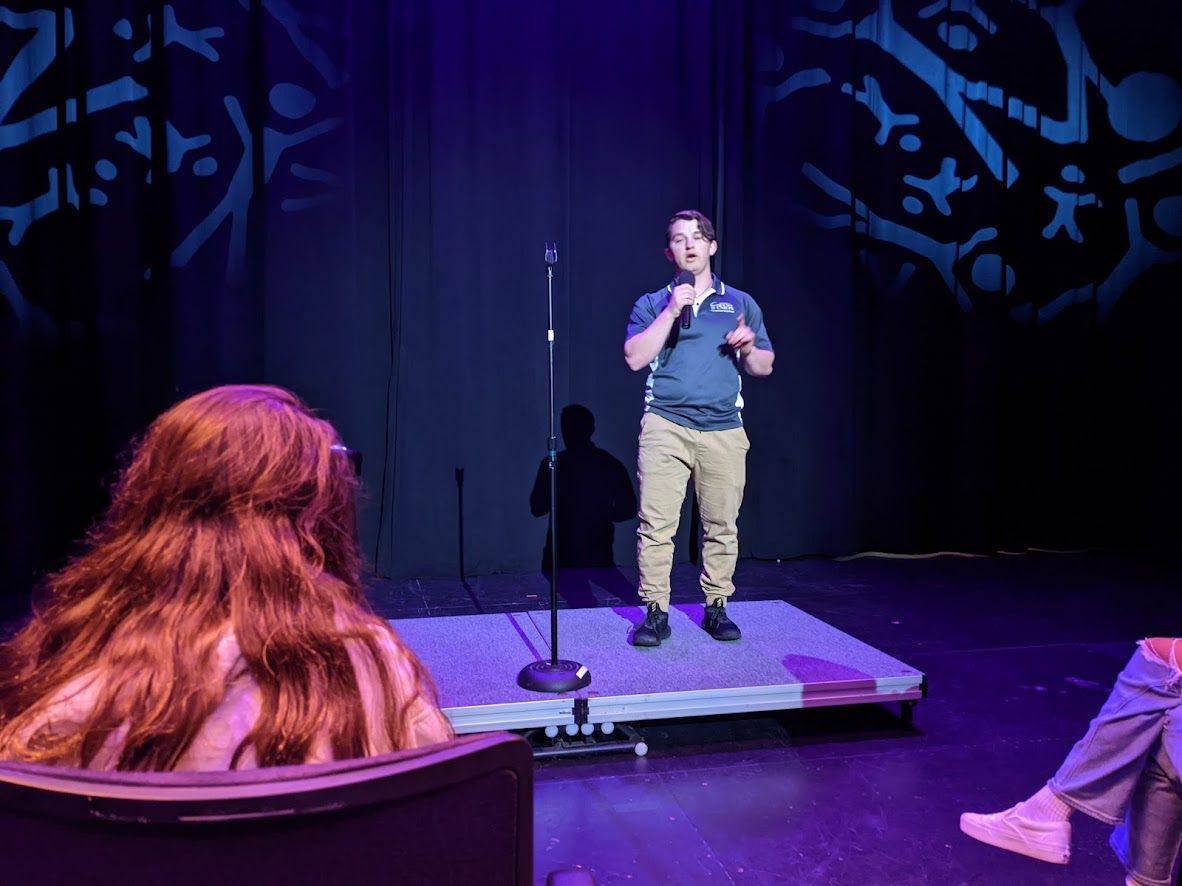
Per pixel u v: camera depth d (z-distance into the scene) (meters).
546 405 4.60
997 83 5.14
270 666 0.70
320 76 4.30
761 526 5.03
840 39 4.86
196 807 0.59
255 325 4.33
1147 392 5.48
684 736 2.73
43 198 4.11
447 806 0.66
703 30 4.68
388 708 0.74
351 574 0.84
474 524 4.56
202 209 4.23
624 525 4.75
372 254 4.44
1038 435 5.41
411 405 4.44
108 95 4.12
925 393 5.19
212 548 0.74
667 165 4.68
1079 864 2.03
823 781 2.44
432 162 4.37
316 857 0.64
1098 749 1.74
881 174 5.04
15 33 4.04
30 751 0.68
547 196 4.52
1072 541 5.50
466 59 4.40
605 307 4.64
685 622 3.33
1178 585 4.63
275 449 0.78
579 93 4.58
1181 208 5.45
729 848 2.10
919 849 2.10
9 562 4.16
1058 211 5.33
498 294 4.50
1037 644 3.64
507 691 2.59
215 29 4.19
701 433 3.06
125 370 4.20
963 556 5.23
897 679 2.71
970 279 5.15
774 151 4.84
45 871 0.61
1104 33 5.29
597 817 2.24
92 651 0.72
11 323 4.10
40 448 4.17
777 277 4.89
